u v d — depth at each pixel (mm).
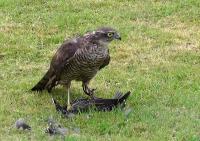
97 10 21250
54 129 13133
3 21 20188
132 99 14953
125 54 17938
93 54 13781
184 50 18297
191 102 14672
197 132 13289
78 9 21297
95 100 14320
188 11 21188
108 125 13461
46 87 15250
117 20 20547
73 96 15273
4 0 21625
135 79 16250
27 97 15086
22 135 13039
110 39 13781
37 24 20031
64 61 14016
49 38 18953
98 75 16516
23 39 18797
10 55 17781
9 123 13664
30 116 14078
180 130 13344
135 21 20547
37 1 21766
